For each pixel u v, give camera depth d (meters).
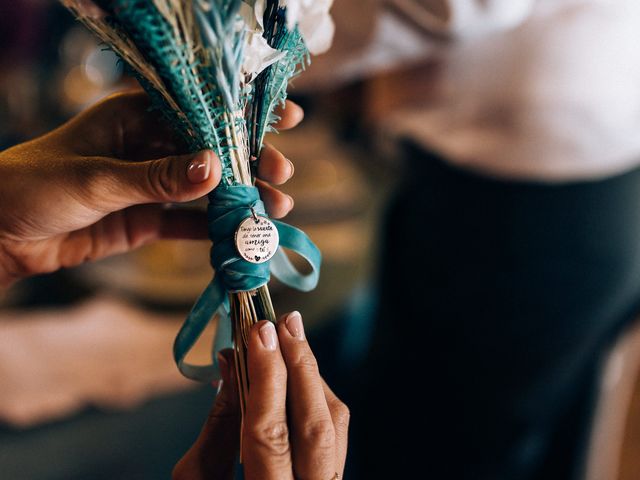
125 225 0.47
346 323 0.94
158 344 0.74
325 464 0.34
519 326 0.74
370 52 0.62
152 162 0.34
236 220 0.34
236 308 0.36
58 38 1.20
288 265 0.40
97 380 0.69
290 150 1.05
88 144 0.41
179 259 0.83
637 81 0.65
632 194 0.67
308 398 0.34
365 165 1.12
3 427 0.64
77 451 0.65
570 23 0.64
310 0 0.31
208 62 0.30
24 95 1.13
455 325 0.78
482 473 0.85
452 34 0.59
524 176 0.67
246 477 0.34
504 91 0.66
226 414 0.39
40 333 0.74
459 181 0.71
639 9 0.65
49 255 0.45
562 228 0.68
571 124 0.64
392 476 0.90
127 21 0.29
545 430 0.83
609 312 0.74
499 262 0.71
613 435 0.83
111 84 1.19
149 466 0.70
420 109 0.73
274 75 0.34
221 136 0.33
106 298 0.82
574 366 0.77
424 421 0.86
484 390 0.80
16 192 0.37
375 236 0.98
